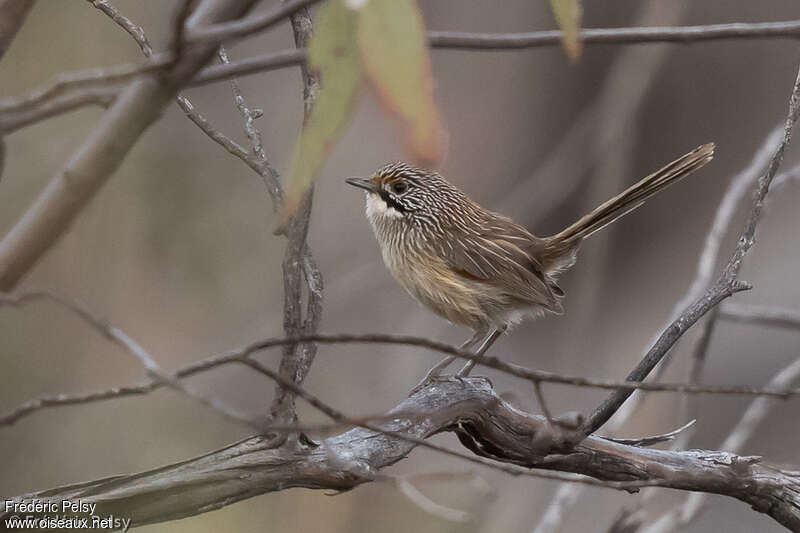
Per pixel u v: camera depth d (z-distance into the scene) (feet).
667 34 10.55
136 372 41.42
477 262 27.73
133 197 43.55
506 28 52.21
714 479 18.81
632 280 51.06
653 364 18.35
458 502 41.11
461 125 52.70
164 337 42.63
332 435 17.06
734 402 45.52
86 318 10.54
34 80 42.14
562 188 45.52
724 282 18.74
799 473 19.36
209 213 44.75
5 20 9.98
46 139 41.47
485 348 28.40
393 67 8.93
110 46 42.68
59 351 40.78
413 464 42.52
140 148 44.01
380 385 43.88
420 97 8.86
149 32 43.04
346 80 9.30
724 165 52.06
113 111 9.21
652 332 48.47
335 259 47.80
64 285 41.65
